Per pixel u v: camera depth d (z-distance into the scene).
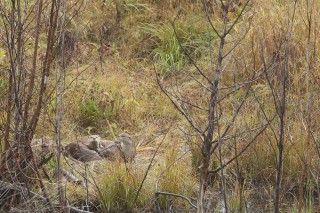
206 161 9.81
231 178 13.30
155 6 20.30
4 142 12.05
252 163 13.47
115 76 17.14
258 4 17.92
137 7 20.09
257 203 12.59
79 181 12.69
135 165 13.59
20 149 11.47
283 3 18.28
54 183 12.02
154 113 16.23
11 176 11.12
